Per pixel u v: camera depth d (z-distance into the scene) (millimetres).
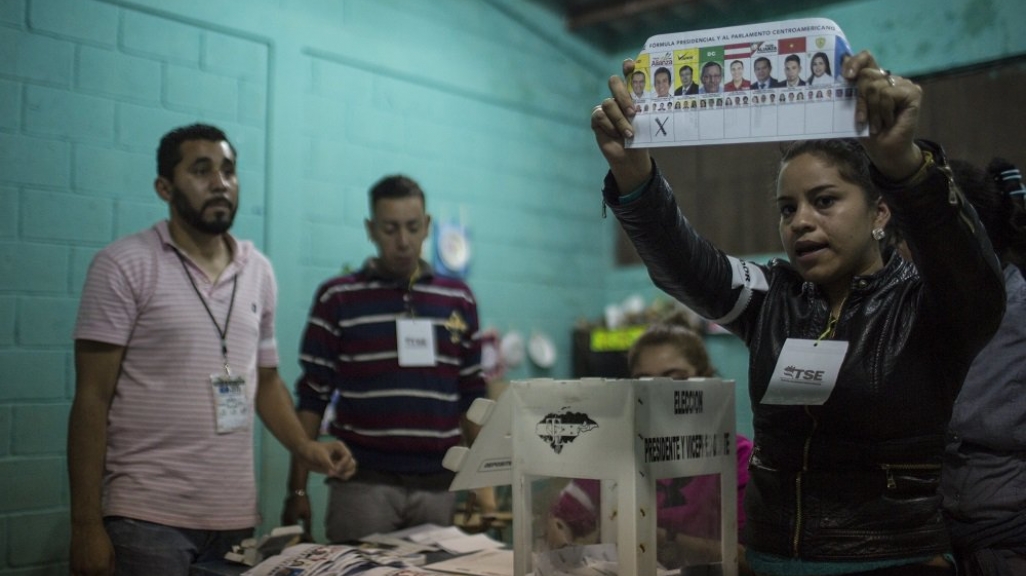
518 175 4633
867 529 1115
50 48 3033
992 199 1594
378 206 2697
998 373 1490
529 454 1396
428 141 4191
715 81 1077
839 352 1132
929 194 967
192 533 2113
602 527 1381
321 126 3762
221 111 3455
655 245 1229
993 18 3854
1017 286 1553
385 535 2150
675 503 1399
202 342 2180
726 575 1440
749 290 1298
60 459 3000
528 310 4629
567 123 4941
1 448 2875
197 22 3383
